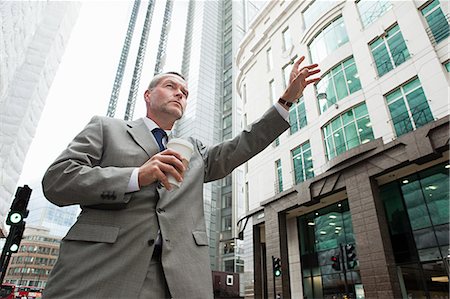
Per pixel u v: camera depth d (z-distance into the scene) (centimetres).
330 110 1415
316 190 1329
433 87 1028
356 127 1280
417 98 1083
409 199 1095
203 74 4166
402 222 1091
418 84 1093
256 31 2330
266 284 1631
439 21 1095
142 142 143
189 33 5059
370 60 1300
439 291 907
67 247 107
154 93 177
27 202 488
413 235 1045
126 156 130
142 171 107
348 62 1419
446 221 963
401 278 999
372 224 1059
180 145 118
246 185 2055
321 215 1435
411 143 1005
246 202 2017
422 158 974
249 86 2217
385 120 1160
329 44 1554
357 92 1314
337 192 1258
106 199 105
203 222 141
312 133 1496
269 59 2106
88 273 99
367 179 1128
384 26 1279
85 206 117
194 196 143
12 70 211
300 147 1570
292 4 1948
